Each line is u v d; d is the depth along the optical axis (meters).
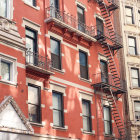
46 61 22.67
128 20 35.38
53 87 23.06
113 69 30.45
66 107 23.77
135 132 30.86
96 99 27.14
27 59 21.77
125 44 33.78
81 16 28.34
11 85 18.38
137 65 33.66
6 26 19.19
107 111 28.33
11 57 18.81
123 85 31.45
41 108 21.61
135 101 32.44
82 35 26.56
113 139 27.30
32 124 20.50
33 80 21.48
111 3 31.98
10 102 17.75
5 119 17.23
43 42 23.34
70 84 24.69
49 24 23.98
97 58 28.62
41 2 24.11
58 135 22.38
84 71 26.98
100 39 28.61
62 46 25.02
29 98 21.16
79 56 26.86
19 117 18.08
